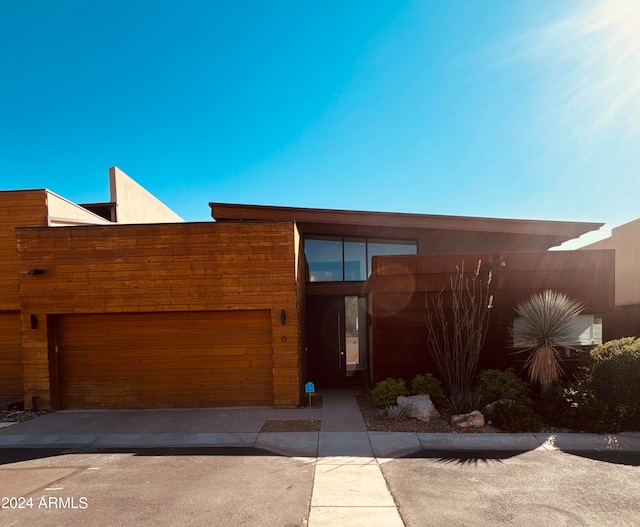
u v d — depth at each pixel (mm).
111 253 8406
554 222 11125
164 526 3586
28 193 9867
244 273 8328
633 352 6594
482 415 6543
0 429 7008
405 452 5488
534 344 7395
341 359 11133
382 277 8633
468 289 8086
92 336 8531
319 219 11094
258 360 8391
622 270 14828
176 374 8422
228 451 5699
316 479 4590
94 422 7344
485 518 3633
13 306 9836
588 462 5035
